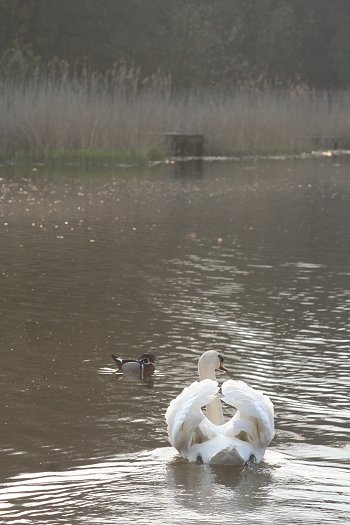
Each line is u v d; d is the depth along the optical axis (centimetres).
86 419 910
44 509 705
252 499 721
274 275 1616
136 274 1591
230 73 6406
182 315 1314
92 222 2197
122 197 2683
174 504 712
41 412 928
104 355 1120
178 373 1059
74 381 1027
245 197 2766
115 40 5878
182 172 3488
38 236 1983
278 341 1191
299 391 1000
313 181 3300
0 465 794
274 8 7788
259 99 4612
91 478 764
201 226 2170
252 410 754
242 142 4372
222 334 1218
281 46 7700
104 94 3981
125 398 974
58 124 3756
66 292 1442
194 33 6128
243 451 763
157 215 2338
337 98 5384
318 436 870
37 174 3256
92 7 5816
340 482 757
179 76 5962
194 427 766
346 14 8594
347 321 1302
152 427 891
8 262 1680
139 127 3956
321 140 4800
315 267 1698
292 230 2145
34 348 1142
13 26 5606
